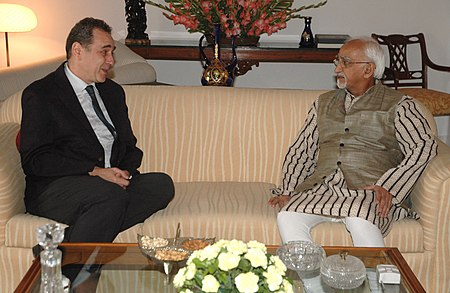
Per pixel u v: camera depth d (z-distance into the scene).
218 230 2.56
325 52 4.90
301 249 2.11
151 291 2.05
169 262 2.05
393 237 2.52
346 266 2.01
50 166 2.54
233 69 3.71
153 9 5.43
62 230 1.68
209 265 1.56
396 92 2.69
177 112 3.03
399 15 5.41
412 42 5.23
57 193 2.50
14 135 2.72
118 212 2.46
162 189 2.65
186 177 3.03
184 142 3.03
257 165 3.01
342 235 2.54
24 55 5.58
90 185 2.49
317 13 5.40
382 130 2.65
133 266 2.10
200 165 3.02
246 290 1.49
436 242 2.53
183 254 2.05
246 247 1.60
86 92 2.68
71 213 2.49
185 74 5.57
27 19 5.09
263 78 5.59
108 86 2.81
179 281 1.59
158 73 5.57
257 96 3.05
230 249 1.58
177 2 4.80
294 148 2.82
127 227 2.60
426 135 2.58
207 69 3.57
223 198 2.77
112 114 2.78
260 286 1.55
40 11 5.47
